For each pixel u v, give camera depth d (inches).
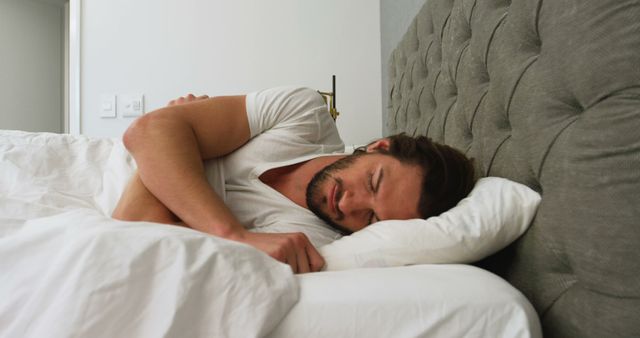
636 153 16.1
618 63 16.8
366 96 92.0
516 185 25.6
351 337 17.3
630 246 16.3
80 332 14.0
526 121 24.6
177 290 15.4
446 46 40.2
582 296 19.5
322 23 91.4
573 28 19.6
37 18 116.5
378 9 91.4
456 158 30.3
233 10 91.7
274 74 92.2
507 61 27.1
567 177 20.2
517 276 25.6
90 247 15.5
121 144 43.3
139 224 18.0
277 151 33.3
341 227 30.5
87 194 36.0
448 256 23.9
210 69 92.4
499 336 17.6
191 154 28.7
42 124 118.5
